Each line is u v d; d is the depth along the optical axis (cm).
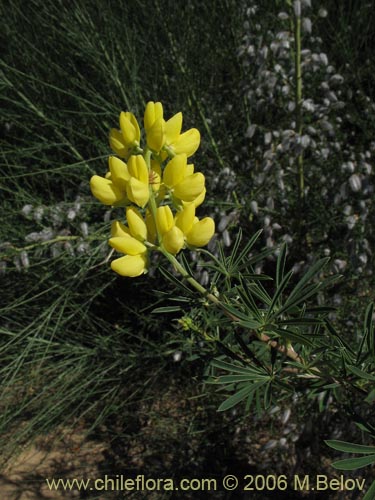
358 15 60
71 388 54
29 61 60
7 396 54
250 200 51
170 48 59
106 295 60
